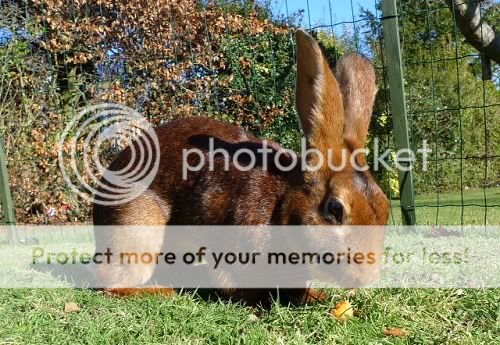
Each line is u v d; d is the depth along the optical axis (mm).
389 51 1100
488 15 2473
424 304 660
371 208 604
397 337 584
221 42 1609
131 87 1675
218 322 624
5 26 1756
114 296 744
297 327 605
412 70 2137
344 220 604
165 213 759
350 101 698
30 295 726
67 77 1706
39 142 1677
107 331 598
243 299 691
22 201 1653
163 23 1689
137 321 628
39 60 1754
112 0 1753
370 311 645
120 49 1742
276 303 649
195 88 1562
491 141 2621
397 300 667
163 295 716
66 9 1793
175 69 1571
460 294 679
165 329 601
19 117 1700
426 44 2189
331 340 577
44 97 1718
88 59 1740
